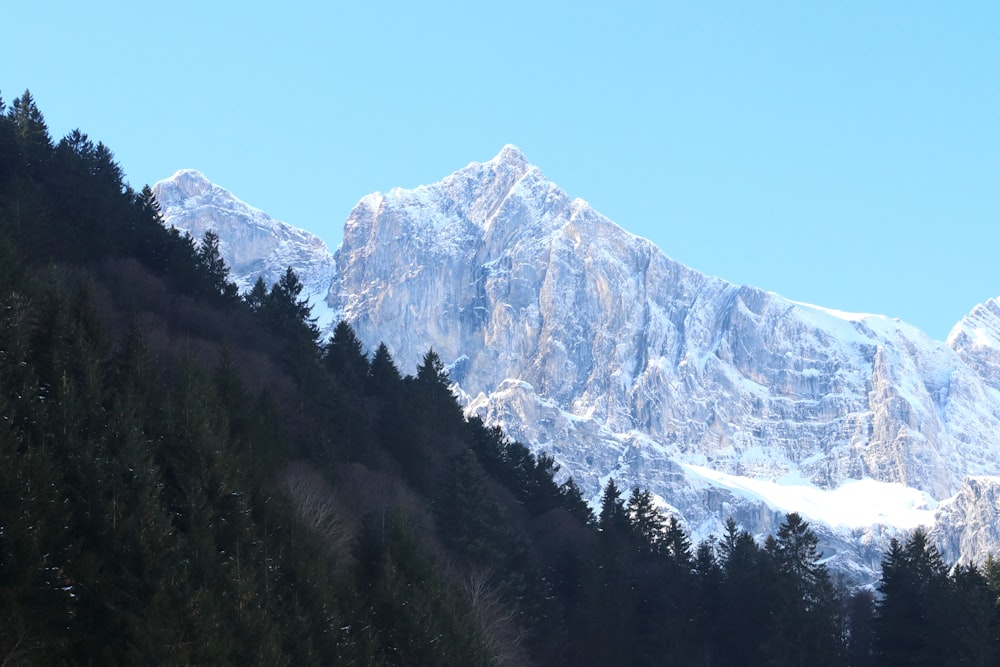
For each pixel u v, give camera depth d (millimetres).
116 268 188375
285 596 104125
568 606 192750
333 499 144750
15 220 168625
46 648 83438
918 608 184500
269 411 150375
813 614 185625
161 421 113750
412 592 115562
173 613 87562
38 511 87812
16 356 105375
